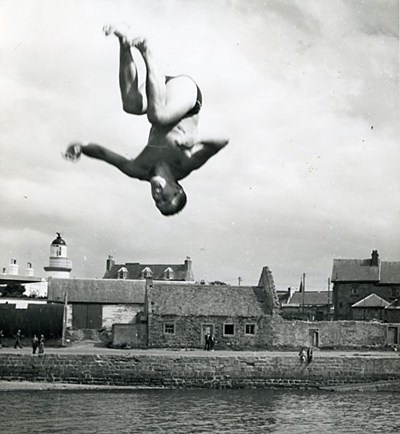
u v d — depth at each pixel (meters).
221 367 35.88
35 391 33.62
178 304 44.44
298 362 36.38
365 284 61.47
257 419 27.53
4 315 44.12
